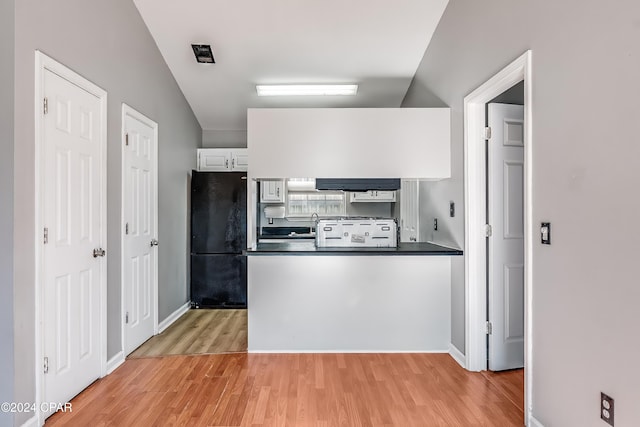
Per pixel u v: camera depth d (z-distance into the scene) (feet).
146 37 11.94
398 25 11.91
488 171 9.57
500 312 9.58
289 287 10.89
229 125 18.45
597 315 5.35
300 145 11.35
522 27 7.16
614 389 5.06
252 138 11.31
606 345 5.20
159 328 12.94
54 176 7.57
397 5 11.13
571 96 5.86
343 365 9.95
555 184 6.23
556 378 6.22
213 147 18.83
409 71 14.29
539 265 6.66
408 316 10.97
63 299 7.84
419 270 10.98
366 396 8.24
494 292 9.53
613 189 5.08
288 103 16.56
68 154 8.03
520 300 9.71
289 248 11.23
